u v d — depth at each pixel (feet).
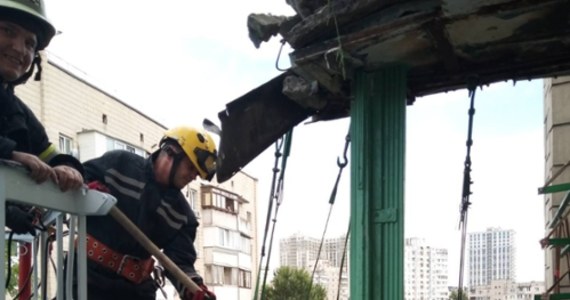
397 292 9.20
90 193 6.23
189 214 10.63
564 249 14.83
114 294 9.52
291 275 86.07
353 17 8.76
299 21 9.69
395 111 9.64
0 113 7.16
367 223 9.49
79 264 6.26
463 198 10.62
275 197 12.03
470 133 10.62
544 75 10.19
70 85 58.44
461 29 8.63
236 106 10.70
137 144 69.87
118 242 9.49
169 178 9.91
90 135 58.80
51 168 5.71
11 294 18.10
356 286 9.52
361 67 9.85
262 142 11.27
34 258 8.48
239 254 102.94
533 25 8.54
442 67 10.12
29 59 7.29
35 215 7.40
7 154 5.40
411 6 8.36
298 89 10.49
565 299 13.65
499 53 9.64
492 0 7.73
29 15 7.05
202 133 10.19
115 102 65.92
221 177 10.80
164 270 10.15
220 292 93.09
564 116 16.51
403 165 9.44
